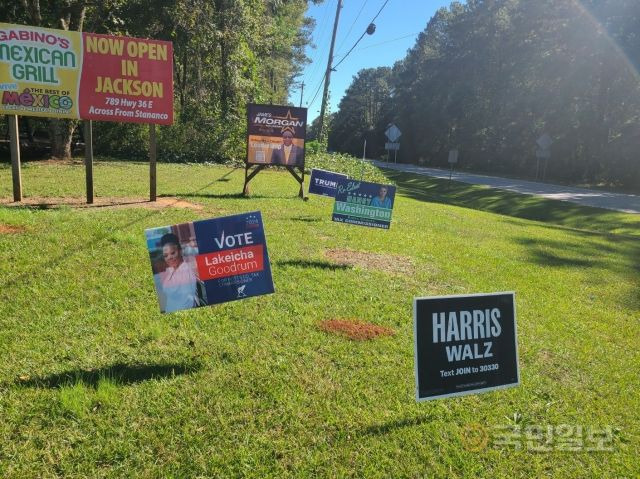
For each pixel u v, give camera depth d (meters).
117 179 13.33
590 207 19.89
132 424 2.72
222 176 16.42
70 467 2.38
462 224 11.73
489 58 49.75
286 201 11.16
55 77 8.52
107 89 8.83
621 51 32.38
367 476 2.49
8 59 8.25
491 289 5.89
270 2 31.97
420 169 51.41
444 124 59.97
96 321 3.96
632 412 3.35
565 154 39.12
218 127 24.05
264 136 11.51
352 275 5.77
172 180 14.05
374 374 3.48
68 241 5.96
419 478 2.52
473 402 3.28
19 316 3.95
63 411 2.77
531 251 9.00
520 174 44.47
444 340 2.84
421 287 5.62
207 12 23.09
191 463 2.46
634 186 32.50
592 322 5.20
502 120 47.81
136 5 21.86
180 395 3.03
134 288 4.68
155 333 3.78
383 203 7.32
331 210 10.42
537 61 38.94
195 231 3.46
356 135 93.69
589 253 9.53
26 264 5.08
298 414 2.94
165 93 9.18
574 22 34.75
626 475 2.70
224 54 25.28
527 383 3.62
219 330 3.99
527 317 5.16
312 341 3.91
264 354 3.63
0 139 22.45
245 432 2.73
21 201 8.76
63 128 19.73
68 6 18.66
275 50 37.09
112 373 3.21
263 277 3.64
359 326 4.27
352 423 2.90
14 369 3.17
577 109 37.47
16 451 2.46
